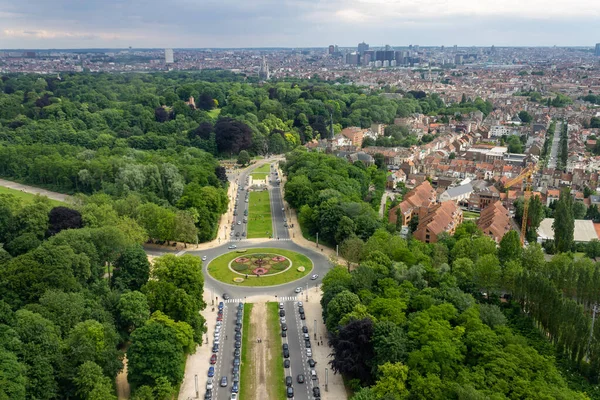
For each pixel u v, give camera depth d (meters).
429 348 190.12
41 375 173.12
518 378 179.00
